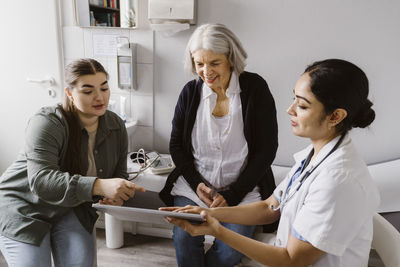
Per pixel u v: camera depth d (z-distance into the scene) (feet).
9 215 4.15
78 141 4.32
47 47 7.30
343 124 2.88
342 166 2.75
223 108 4.94
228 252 4.25
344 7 5.98
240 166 4.89
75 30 7.09
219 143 4.82
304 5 6.09
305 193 3.00
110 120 4.76
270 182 5.08
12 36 7.39
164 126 7.33
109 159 4.78
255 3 6.23
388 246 3.26
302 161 3.55
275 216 3.92
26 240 4.05
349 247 2.89
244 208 3.92
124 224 7.30
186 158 5.16
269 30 6.33
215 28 4.47
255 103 4.78
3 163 8.43
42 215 4.25
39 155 3.98
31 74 7.58
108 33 6.94
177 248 4.45
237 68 4.64
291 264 2.93
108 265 6.29
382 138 6.52
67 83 4.15
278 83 6.61
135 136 7.48
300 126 2.95
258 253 3.03
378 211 5.79
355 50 6.17
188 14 6.21
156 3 6.23
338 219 2.67
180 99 5.18
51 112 4.24
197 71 4.65
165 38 6.73
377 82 6.27
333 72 2.68
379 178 6.05
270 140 4.81
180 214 3.20
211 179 4.94
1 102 7.92
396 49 6.03
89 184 3.87
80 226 4.42
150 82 7.05
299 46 6.32
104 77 4.25
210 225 3.19
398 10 5.84
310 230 2.76
